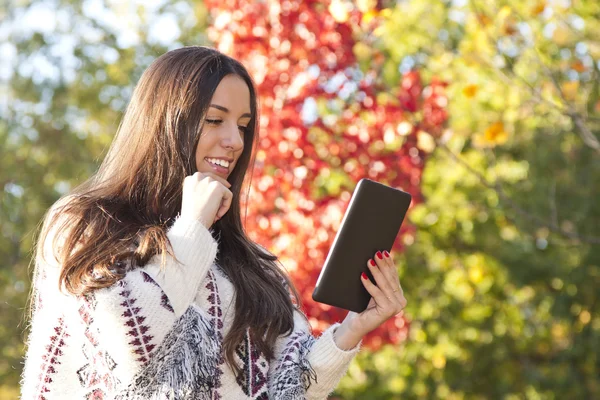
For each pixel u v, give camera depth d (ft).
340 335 9.61
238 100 9.70
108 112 47.93
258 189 22.91
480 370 44.98
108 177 9.66
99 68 47.78
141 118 9.62
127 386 8.41
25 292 40.60
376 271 9.40
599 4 27.55
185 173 9.50
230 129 9.66
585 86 26.84
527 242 40.83
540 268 40.52
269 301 9.69
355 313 9.64
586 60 26.40
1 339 39.01
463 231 41.55
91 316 8.60
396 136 23.07
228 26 22.99
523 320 44.68
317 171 22.86
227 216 10.28
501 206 38.40
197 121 9.50
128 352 8.43
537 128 38.06
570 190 38.01
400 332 26.48
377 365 44.50
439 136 24.84
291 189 22.90
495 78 27.20
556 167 38.63
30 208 43.47
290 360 9.52
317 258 22.63
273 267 10.66
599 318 42.91
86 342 8.71
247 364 9.33
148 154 9.53
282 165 22.97
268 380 9.52
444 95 24.90
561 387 42.80
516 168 38.65
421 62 31.35
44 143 45.65
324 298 9.37
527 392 45.01
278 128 22.77
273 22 22.82
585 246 38.60
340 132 23.35
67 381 8.85
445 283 42.63
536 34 21.49
